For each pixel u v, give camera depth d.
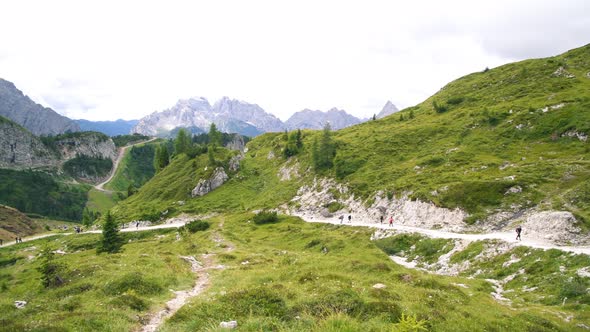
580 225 45.47
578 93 103.12
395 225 71.69
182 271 34.50
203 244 62.41
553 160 73.50
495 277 40.38
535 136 89.25
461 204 64.56
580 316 24.94
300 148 152.38
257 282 28.56
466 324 19.02
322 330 14.13
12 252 117.88
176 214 124.75
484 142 95.62
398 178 91.88
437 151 101.38
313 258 41.69
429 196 70.81
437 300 22.69
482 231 56.41
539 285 33.97
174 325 16.77
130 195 176.50
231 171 154.38
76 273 32.22
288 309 17.66
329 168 119.06
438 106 142.75
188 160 174.25
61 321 16.62
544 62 144.88
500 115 105.69
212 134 192.38
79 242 110.50
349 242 60.59
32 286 52.38
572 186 58.66
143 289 25.58
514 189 62.56
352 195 95.00
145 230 109.94
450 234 57.69
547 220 48.44
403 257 57.03
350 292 19.78
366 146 122.19
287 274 30.11
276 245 72.50
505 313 23.52
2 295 51.41
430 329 17.31
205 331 15.10
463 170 80.62
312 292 21.27
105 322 17.23
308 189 115.12
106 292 24.92
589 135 78.88
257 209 112.94
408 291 24.47
